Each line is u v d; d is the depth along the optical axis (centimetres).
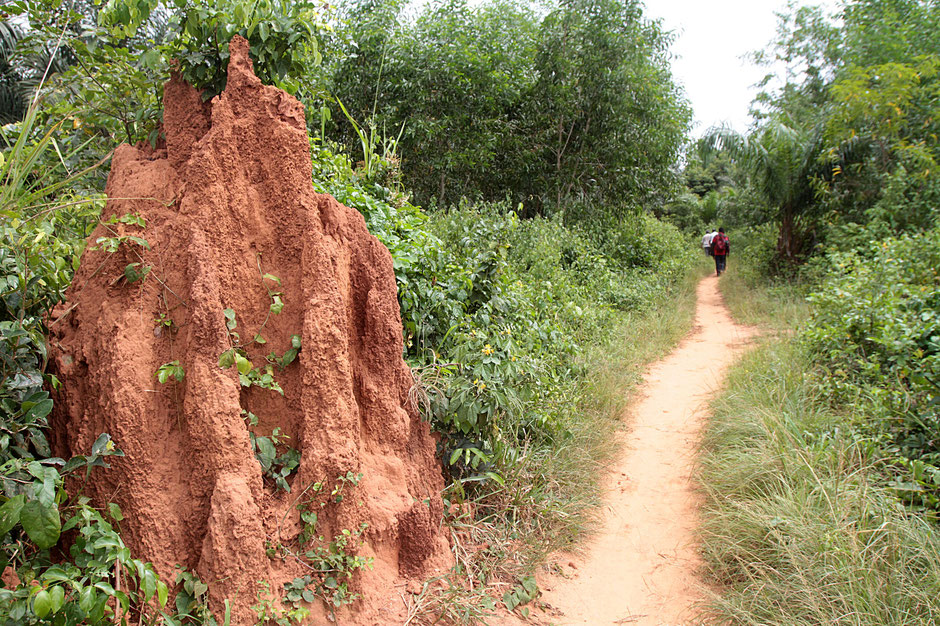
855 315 564
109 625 224
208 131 321
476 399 385
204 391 271
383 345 349
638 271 1338
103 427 261
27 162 287
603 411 589
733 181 3195
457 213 759
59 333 279
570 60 1281
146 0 314
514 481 410
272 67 346
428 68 1098
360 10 1144
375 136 783
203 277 283
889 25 1238
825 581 297
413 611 290
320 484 290
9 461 217
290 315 318
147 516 257
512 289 606
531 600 323
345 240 349
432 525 338
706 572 349
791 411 488
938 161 1074
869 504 336
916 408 427
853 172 1284
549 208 1316
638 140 1361
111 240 279
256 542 260
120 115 369
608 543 387
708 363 819
